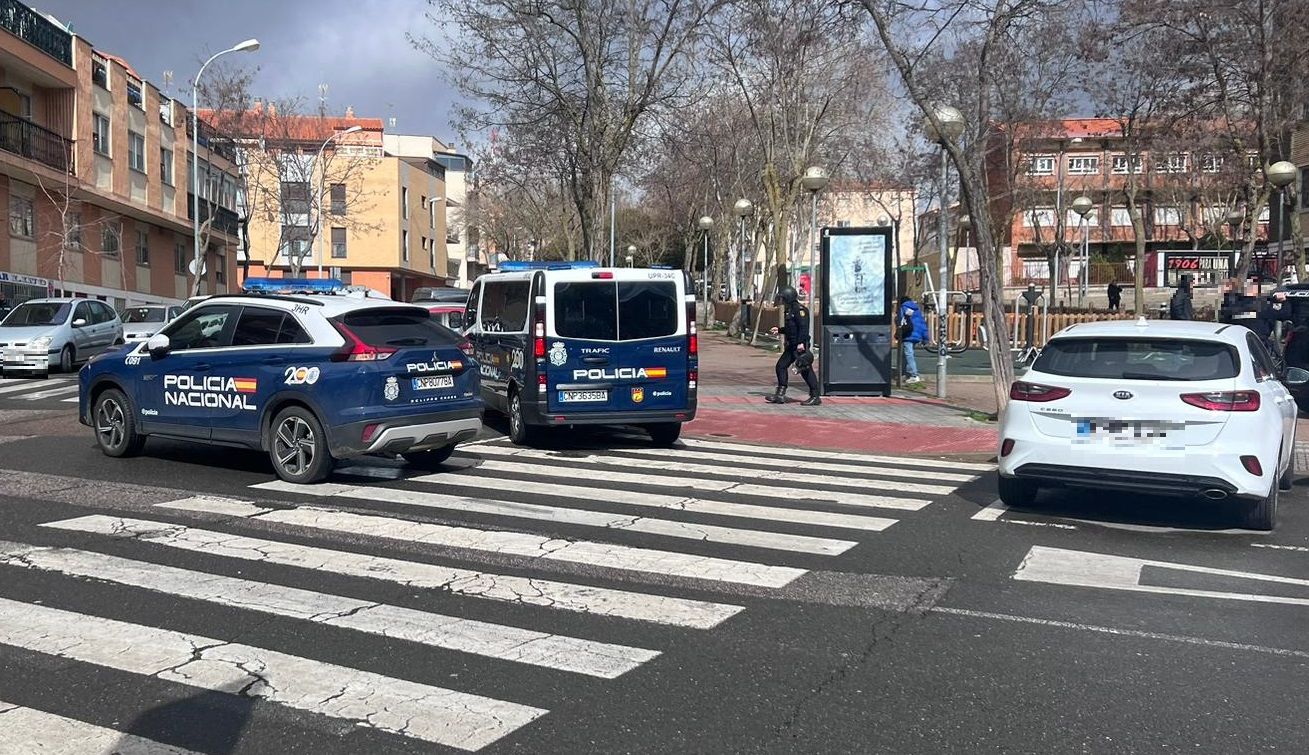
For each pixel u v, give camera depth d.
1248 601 5.92
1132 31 24.16
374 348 8.88
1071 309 34.59
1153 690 4.53
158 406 9.81
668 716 4.17
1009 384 14.81
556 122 26.58
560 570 6.35
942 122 14.56
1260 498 7.52
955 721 4.17
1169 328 8.19
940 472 10.84
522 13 24.59
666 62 25.28
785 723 4.12
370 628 5.18
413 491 8.82
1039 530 7.81
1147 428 7.64
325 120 55.00
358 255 61.34
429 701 4.27
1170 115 27.91
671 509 8.34
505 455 11.28
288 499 8.33
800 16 23.50
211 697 4.28
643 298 11.91
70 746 3.80
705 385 20.78
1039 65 27.36
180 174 40.66
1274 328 18.80
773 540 7.30
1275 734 4.08
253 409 9.14
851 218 61.38
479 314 13.69
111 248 35.75
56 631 5.05
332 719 4.08
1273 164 22.33
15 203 29.42
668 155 31.58
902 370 20.41
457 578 6.11
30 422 13.46
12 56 27.58
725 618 5.46
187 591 5.75
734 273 56.94
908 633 5.26
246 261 46.53
